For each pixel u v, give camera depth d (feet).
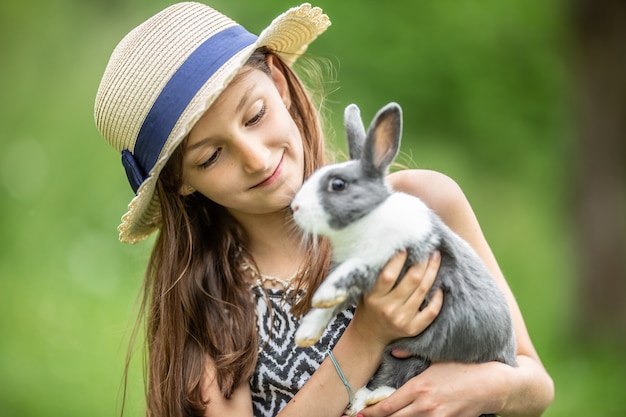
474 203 41.32
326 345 11.00
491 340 10.02
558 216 39.29
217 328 11.27
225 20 11.09
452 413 9.91
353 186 9.41
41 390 26.50
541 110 41.01
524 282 37.58
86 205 41.57
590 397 25.41
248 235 11.74
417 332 9.81
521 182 41.73
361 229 9.45
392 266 9.46
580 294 33.88
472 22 40.65
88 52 49.39
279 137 10.64
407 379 10.30
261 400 11.19
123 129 10.99
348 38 39.11
